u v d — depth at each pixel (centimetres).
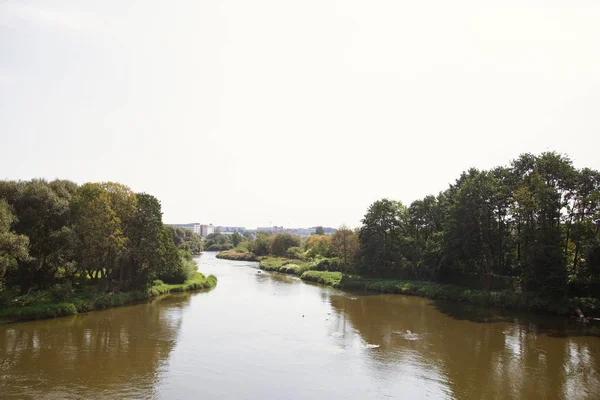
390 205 8150
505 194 5669
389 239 8069
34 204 4359
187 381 2452
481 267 5994
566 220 5075
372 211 8119
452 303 5606
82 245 4631
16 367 2617
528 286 5334
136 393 2244
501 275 6128
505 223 5784
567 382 2544
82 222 4631
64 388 2288
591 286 4669
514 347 3316
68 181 5459
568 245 5206
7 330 3531
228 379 2505
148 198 5644
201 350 3106
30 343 3173
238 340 3425
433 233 7644
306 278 8744
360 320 4372
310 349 3209
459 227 5900
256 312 4703
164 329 3744
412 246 7806
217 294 6138
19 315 3850
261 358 2945
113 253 5016
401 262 7719
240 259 15125
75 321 3972
